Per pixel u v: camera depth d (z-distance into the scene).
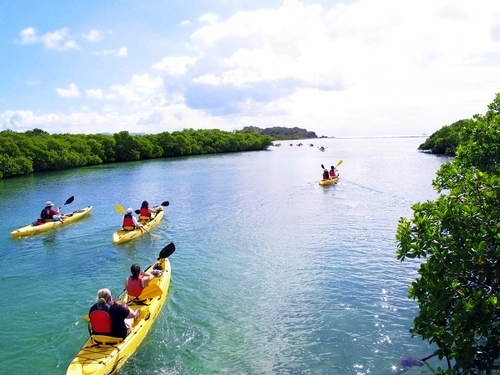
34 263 17.56
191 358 10.07
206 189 37.47
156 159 85.00
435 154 78.12
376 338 10.71
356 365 9.62
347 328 11.26
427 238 6.75
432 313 6.62
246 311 12.45
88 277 15.82
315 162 67.38
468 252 6.26
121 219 25.73
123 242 20.05
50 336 11.37
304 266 16.03
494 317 6.26
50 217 23.98
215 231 21.86
